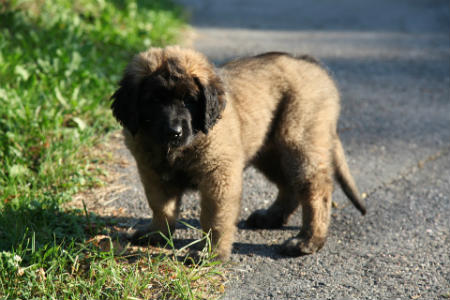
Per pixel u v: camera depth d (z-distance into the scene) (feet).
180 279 7.48
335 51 16.12
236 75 8.02
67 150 8.76
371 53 16.02
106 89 9.79
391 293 7.55
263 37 17.75
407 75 13.71
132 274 7.47
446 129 10.23
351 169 9.24
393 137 9.99
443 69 14.33
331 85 8.25
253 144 8.03
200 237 8.09
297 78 8.10
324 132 8.09
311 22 21.84
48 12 12.25
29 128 8.86
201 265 7.61
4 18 11.07
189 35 16.69
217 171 7.69
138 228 8.13
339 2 26.89
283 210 8.32
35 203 7.93
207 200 7.75
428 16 22.95
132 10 14.65
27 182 8.44
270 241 8.12
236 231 8.21
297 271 7.76
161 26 14.79
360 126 10.27
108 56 10.96
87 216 7.95
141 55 7.71
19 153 8.56
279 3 26.76
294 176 8.06
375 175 9.14
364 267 7.80
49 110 9.16
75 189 8.46
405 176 9.13
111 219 8.20
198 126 7.64
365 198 8.73
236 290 7.54
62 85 9.49
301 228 8.05
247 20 21.65
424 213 8.48
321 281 7.66
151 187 7.86
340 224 8.34
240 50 15.14
